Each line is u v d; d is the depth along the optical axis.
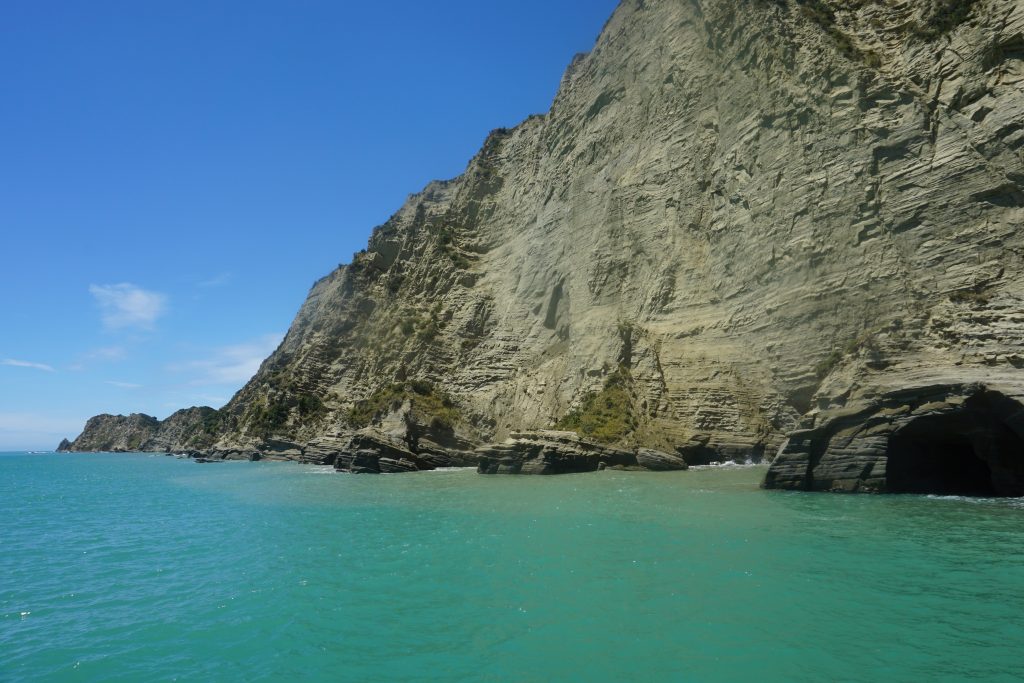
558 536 15.45
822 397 26.00
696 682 7.12
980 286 24.39
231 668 8.40
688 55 44.88
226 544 17.44
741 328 34.62
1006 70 26.12
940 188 27.05
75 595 12.56
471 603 10.52
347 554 14.94
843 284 29.80
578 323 46.62
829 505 18.08
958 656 7.48
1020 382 18.20
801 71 34.47
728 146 38.50
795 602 9.54
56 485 47.88
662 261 41.31
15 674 8.54
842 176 30.98
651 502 20.33
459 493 26.89
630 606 9.80
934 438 20.62
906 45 31.16
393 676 7.84
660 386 36.59
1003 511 16.47
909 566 11.22
